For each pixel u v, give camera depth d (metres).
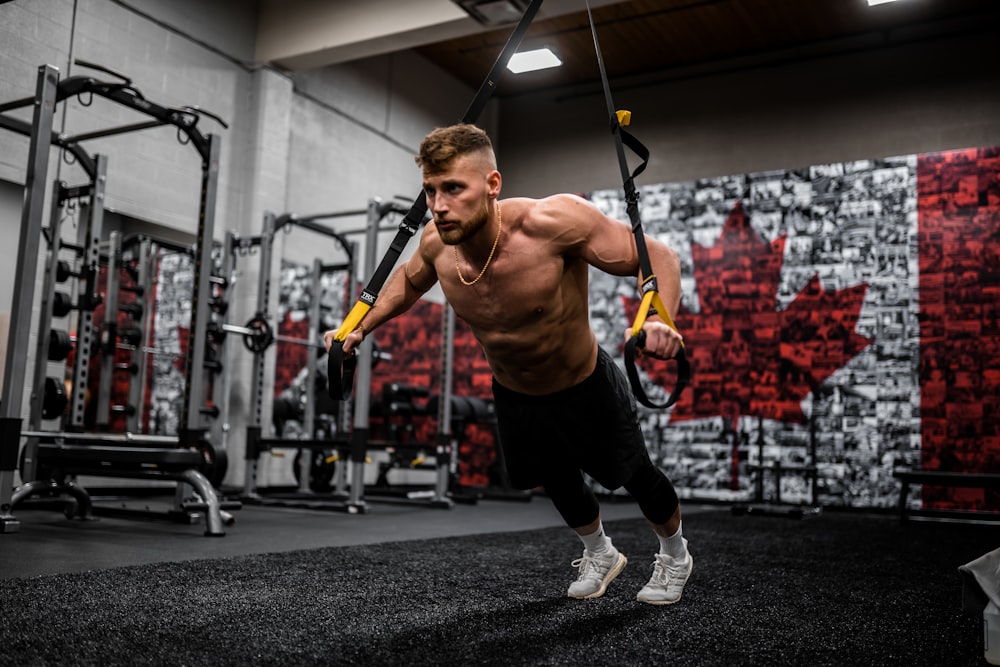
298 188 7.00
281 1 6.64
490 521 4.39
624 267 1.57
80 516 3.73
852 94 7.53
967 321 6.30
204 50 6.25
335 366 1.42
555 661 1.37
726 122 8.02
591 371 1.69
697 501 7.02
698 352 7.21
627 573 2.44
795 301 6.92
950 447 6.24
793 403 6.79
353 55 6.55
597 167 8.64
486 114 9.15
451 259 1.63
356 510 4.66
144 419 6.11
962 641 1.64
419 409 6.59
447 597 1.95
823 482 6.61
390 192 8.03
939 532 4.57
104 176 4.28
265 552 2.74
